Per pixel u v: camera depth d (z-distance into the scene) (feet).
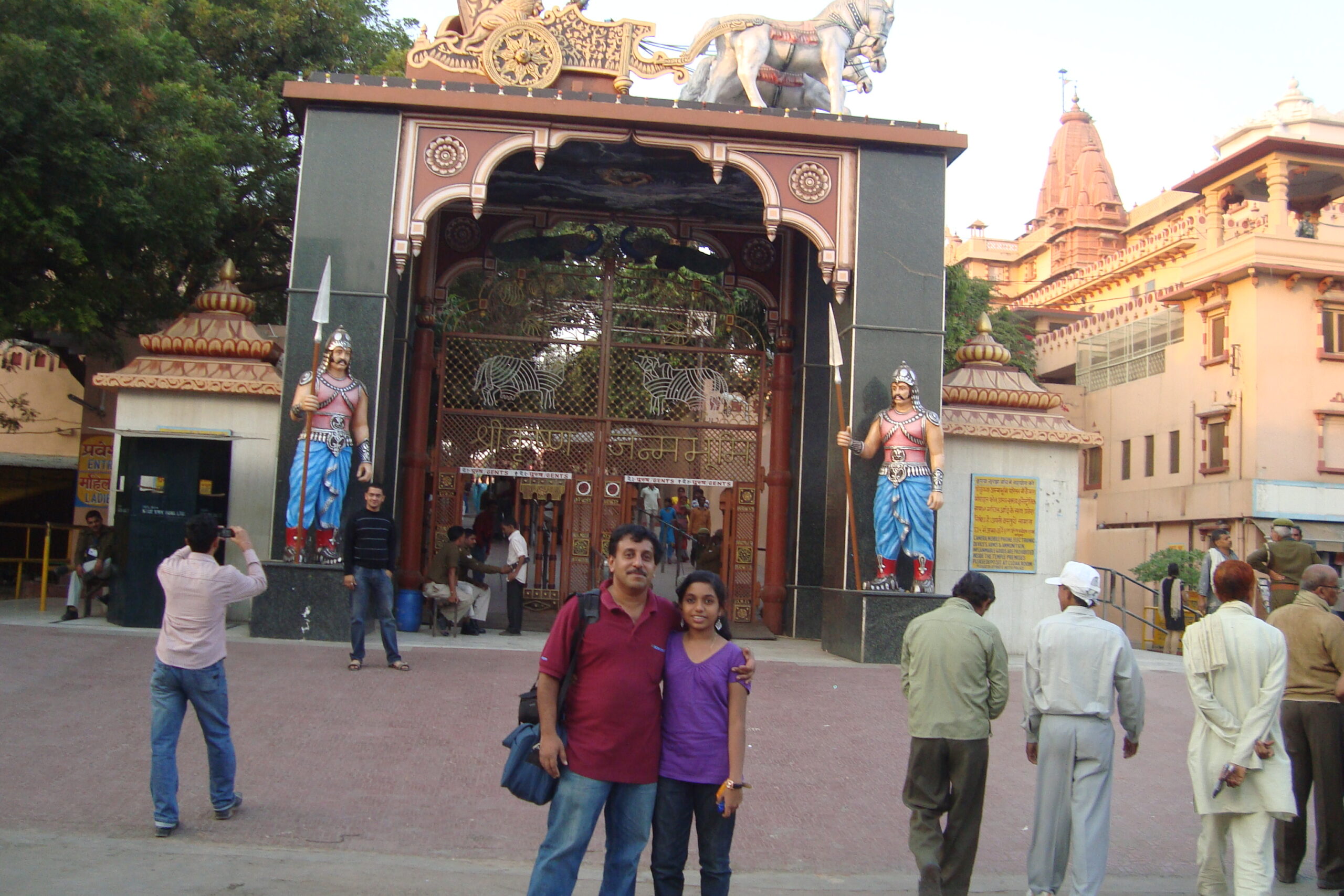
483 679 31.27
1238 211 94.84
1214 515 84.58
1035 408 45.47
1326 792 19.07
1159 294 96.17
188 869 16.83
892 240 41.16
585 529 46.60
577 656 13.82
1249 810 16.69
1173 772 26.22
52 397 66.49
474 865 18.20
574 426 47.06
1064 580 17.67
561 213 48.75
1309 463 81.76
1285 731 19.63
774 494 48.26
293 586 36.14
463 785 22.12
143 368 40.98
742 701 14.17
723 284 49.60
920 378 40.70
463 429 46.73
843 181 41.47
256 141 55.01
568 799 13.44
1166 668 39.42
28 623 37.45
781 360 49.19
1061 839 16.89
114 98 44.34
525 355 47.44
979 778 17.01
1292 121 99.09
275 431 40.78
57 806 19.45
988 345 46.62
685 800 14.02
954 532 43.57
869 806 22.57
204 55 59.31
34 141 41.86
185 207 46.98
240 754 23.02
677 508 55.98
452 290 50.14
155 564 37.58
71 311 46.47
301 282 38.73
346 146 39.58
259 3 59.72
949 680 17.19
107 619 39.58
